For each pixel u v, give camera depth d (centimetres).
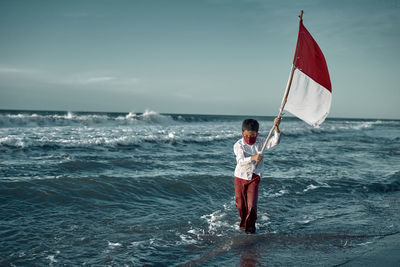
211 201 549
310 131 2395
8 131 1338
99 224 406
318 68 366
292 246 355
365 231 409
